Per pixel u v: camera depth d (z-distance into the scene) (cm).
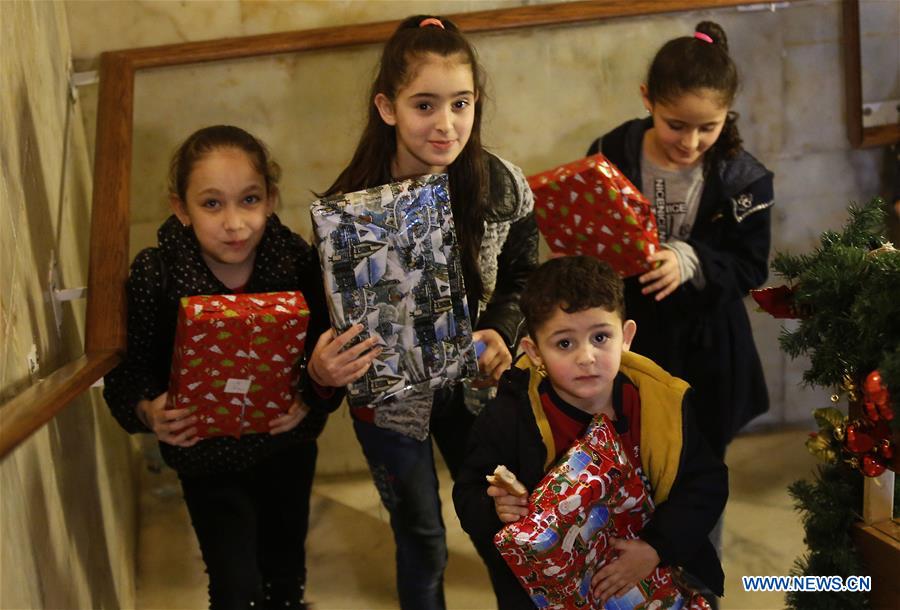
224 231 204
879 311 153
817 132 326
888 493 174
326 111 311
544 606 171
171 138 308
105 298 210
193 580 282
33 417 140
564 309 169
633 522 178
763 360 338
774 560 265
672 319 245
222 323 186
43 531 167
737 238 249
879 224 183
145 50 298
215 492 214
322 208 184
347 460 333
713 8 310
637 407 179
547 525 160
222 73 305
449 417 221
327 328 215
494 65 313
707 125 234
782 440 332
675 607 180
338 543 290
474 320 215
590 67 315
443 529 219
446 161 200
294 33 303
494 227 214
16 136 194
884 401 152
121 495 282
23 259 187
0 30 185
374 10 311
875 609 175
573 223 226
